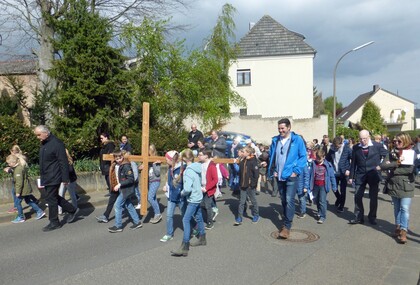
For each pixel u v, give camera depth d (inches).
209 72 782.5
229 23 886.4
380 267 221.9
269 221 341.4
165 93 692.1
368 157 324.5
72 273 212.7
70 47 534.6
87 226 322.3
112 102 563.8
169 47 708.0
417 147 584.7
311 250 253.3
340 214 372.8
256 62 1293.1
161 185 545.3
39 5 618.2
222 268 219.0
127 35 675.4
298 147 279.6
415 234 294.0
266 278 204.4
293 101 1285.7
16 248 260.5
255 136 1113.4
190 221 254.8
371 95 2608.3
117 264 226.2
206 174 308.7
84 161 506.9
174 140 634.8
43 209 384.2
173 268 219.0
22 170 338.6
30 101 743.1
